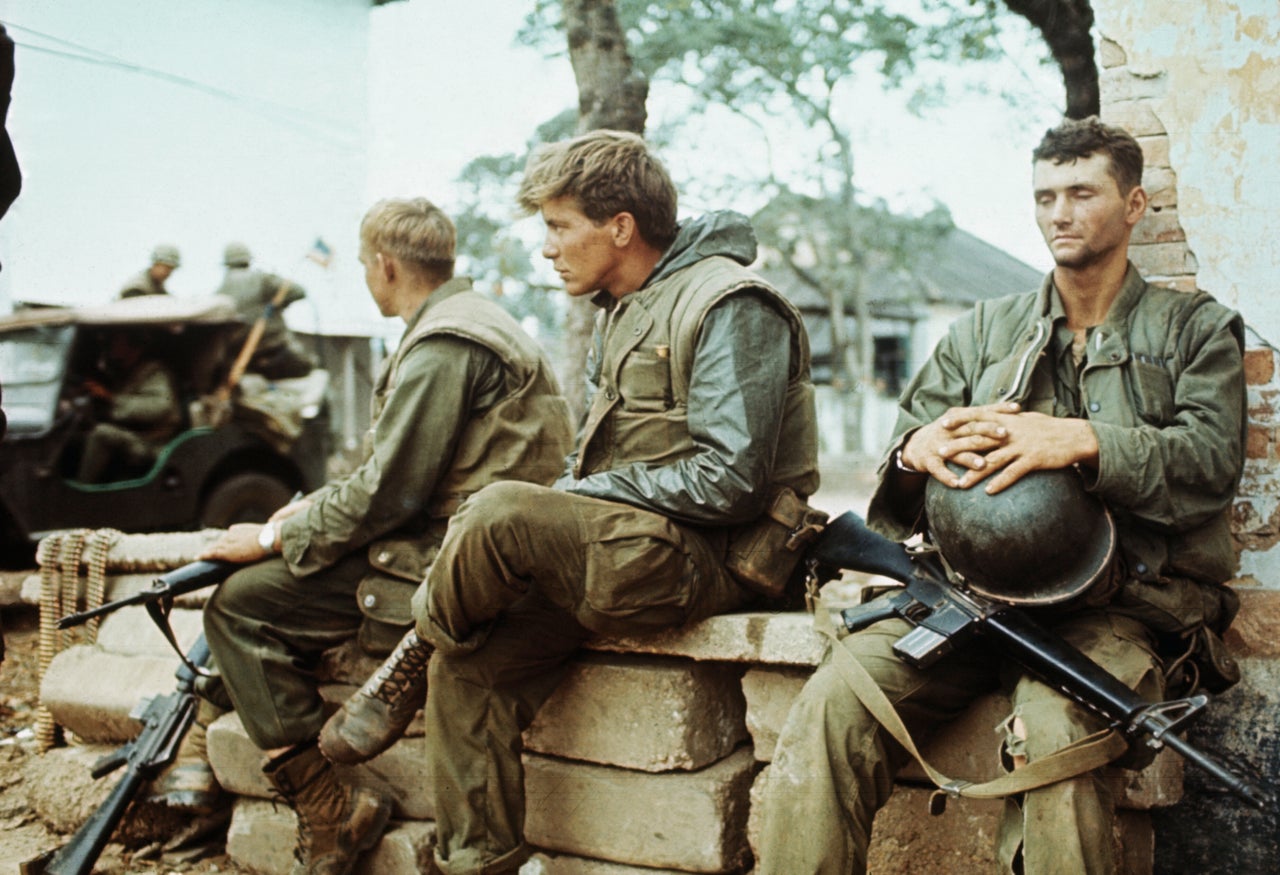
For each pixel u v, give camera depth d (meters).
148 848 2.93
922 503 2.23
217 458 6.36
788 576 2.29
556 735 2.46
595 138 2.30
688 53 11.38
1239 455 2.06
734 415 2.13
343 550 2.52
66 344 5.86
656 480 2.16
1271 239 2.39
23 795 3.26
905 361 23.31
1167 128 2.46
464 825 2.25
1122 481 1.93
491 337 2.59
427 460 2.51
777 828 1.92
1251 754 2.31
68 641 3.37
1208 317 2.12
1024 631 1.92
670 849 2.36
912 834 2.28
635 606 2.16
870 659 2.03
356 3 5.88
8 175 2.43
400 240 2.79
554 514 2.11
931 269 20.38
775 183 17.03
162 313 6.05
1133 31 2.48
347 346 7.05
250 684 2.50
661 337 2.26
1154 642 2.06
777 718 2.34
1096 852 1.74
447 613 2.16
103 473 5.98
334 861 2.55
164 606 2.58
